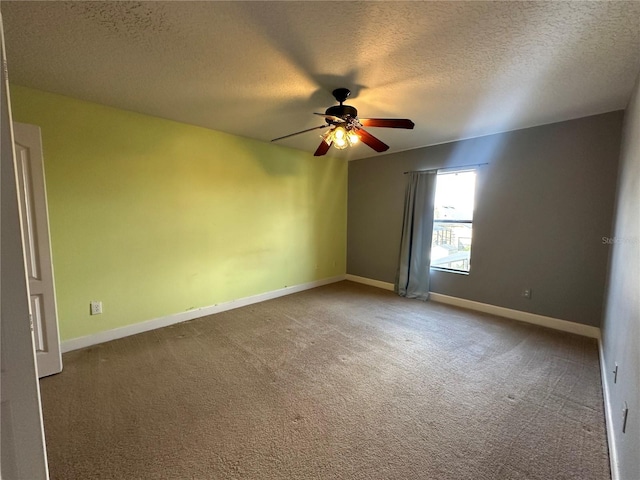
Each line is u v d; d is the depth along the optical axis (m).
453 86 2.31
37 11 1.47
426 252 4.31
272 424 1.79
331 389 2.14
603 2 1.38
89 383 2.22
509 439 1.67
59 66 2.05
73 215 2.69
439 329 3.24
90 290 2.82
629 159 2.11
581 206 3.06
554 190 3.23
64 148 2.61
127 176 2.98
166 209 3.28
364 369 2.41
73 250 2.71
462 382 2.23
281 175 4.40
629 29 1.57
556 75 2.12
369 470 1.47
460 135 3.72
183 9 1.47
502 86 2.31
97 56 1.92
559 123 3.16
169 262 3.34
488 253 3.76
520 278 3.52
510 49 1.80
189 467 1.49
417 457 1.55
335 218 5.32
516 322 3.45
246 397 2.05
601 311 2.96
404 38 1.70
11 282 0.78
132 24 1.59
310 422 1.81
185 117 3.13
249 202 4.04
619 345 1.78
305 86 2.34
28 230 2.20
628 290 1.65
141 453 1.57
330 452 1.58
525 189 3.42
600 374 2.34
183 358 2.60
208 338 3.01
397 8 1.45
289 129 3.56
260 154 4.11
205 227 3.62
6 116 0.75
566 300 3.21
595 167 2.96
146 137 3.07
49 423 1.79
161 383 2.22
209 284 3.70
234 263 3.94
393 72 2.10
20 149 2.18
